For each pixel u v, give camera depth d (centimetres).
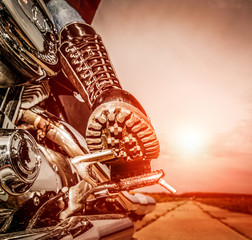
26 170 44
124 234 71
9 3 48
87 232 54
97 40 75
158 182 59
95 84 69
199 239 586
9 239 40
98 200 81
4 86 53
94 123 62
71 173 66
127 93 66
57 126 67
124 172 69
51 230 47
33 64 53
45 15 60
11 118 56
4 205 47
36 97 61
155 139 64
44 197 54
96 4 99
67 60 72
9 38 49
